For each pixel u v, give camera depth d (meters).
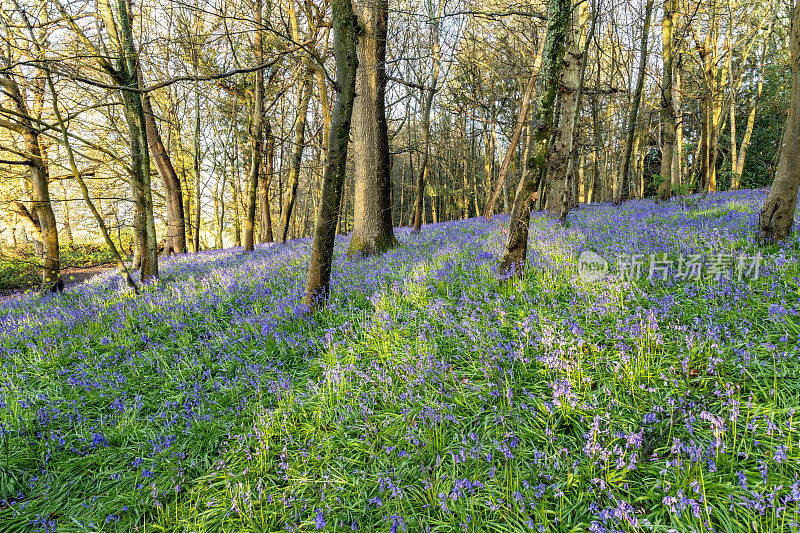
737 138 26.56
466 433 3.70
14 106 11.70
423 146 17.55
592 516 2.72
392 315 5.98
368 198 11.38
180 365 5.51
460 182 35.03
